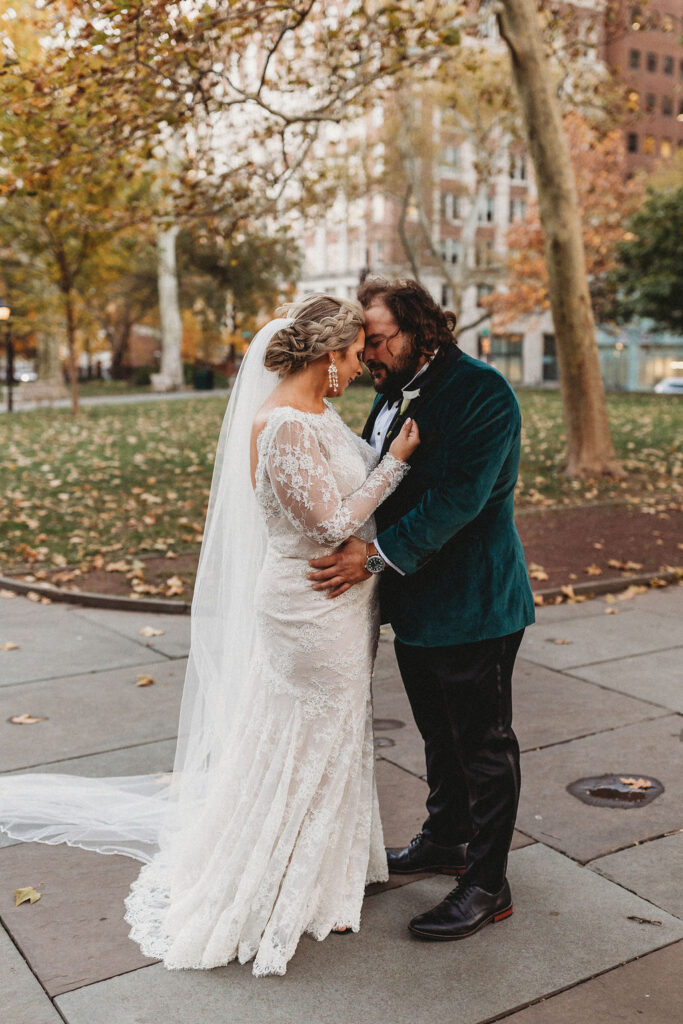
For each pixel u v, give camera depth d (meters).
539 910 2.91
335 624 2.69
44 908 2.94
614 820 3.53
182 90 9.04
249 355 2.91
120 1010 2.43
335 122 10.25
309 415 2.62
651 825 3.48
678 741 4.29
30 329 29.27
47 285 26.69
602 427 13.12
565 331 12.89
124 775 3.94
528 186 52.97
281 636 2.71
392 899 3.00
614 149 35.72
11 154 9.75
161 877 3.11
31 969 2.61
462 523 2.62
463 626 2.75
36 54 8.81
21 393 29.03
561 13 13.94
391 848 3.29
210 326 48.03
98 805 3.64
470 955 2.67
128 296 47.69
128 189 15.76
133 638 5.99
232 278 42.59
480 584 2.76
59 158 9.48
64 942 2.75
